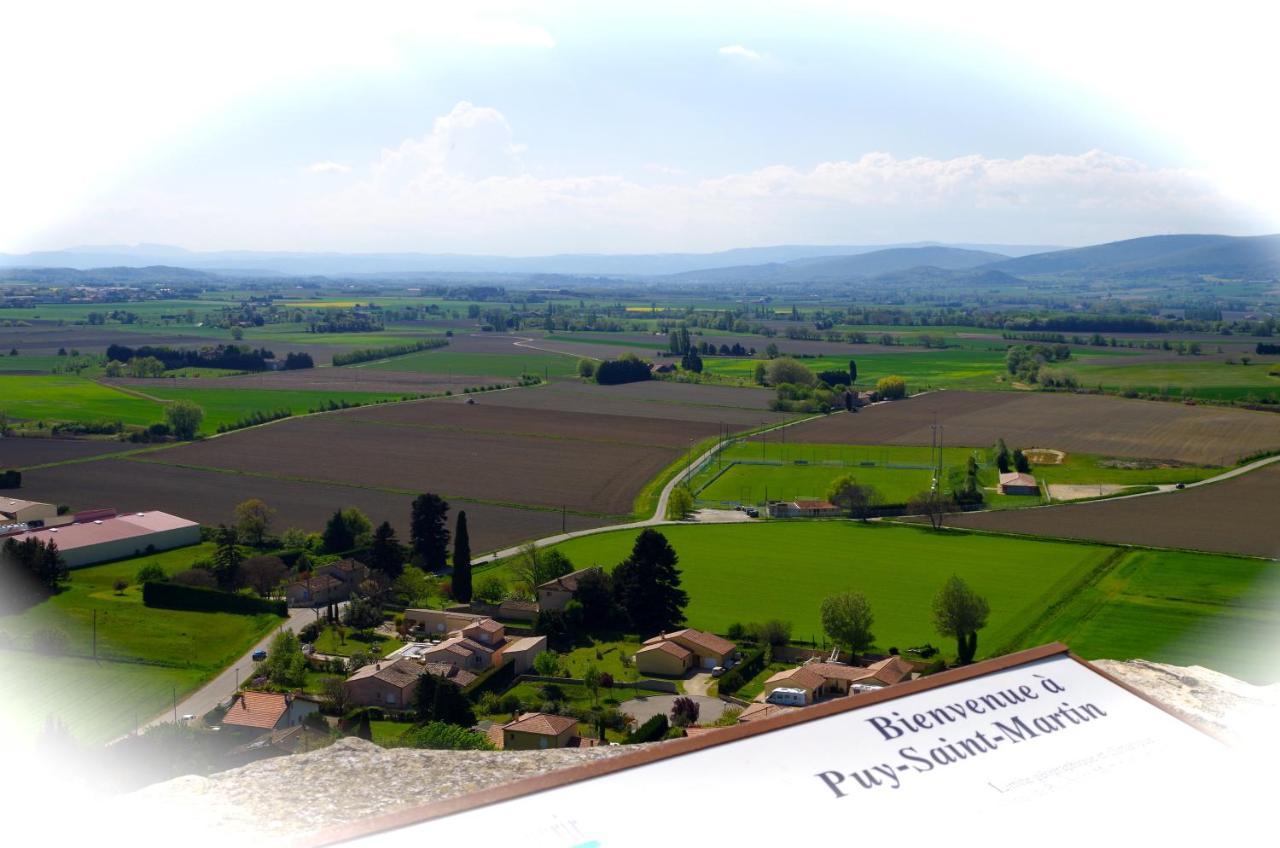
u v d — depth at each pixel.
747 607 78.00
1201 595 76.69
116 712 54.56
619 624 76.25
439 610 80.19
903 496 119.38
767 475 133.12
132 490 120.00
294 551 93.31
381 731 53.34
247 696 52.81
